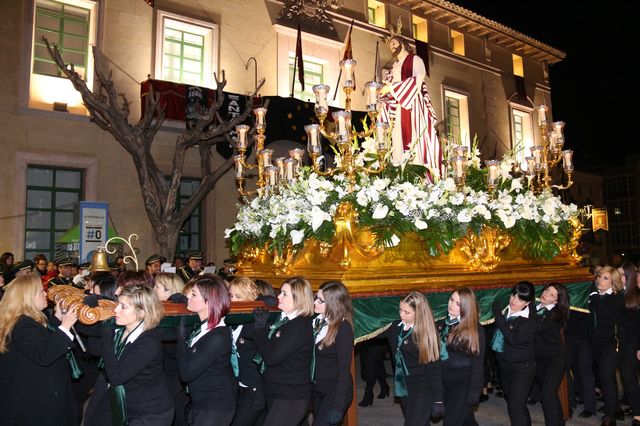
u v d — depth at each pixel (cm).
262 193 774
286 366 454
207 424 412
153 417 393
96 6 1586
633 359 682
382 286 595
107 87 1419
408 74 840
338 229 598
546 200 802
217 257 1734
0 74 1430
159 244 1450
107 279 547
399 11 2378
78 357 595
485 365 862
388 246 608
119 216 1560
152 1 1673
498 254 748
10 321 416
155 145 1634
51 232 1495
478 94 2630
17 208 1422
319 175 665
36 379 413
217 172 1523
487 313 688
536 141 2888
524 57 2922
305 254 648
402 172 696
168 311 430
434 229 655
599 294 702
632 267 693
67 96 1538
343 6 2167
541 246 779
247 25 1872
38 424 410
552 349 597
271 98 1709
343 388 472
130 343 392
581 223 879
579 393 833
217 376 421
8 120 1430
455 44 2647
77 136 1519
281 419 445
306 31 2022
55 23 1547
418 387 489
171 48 1731
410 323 504
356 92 2144
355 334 556
